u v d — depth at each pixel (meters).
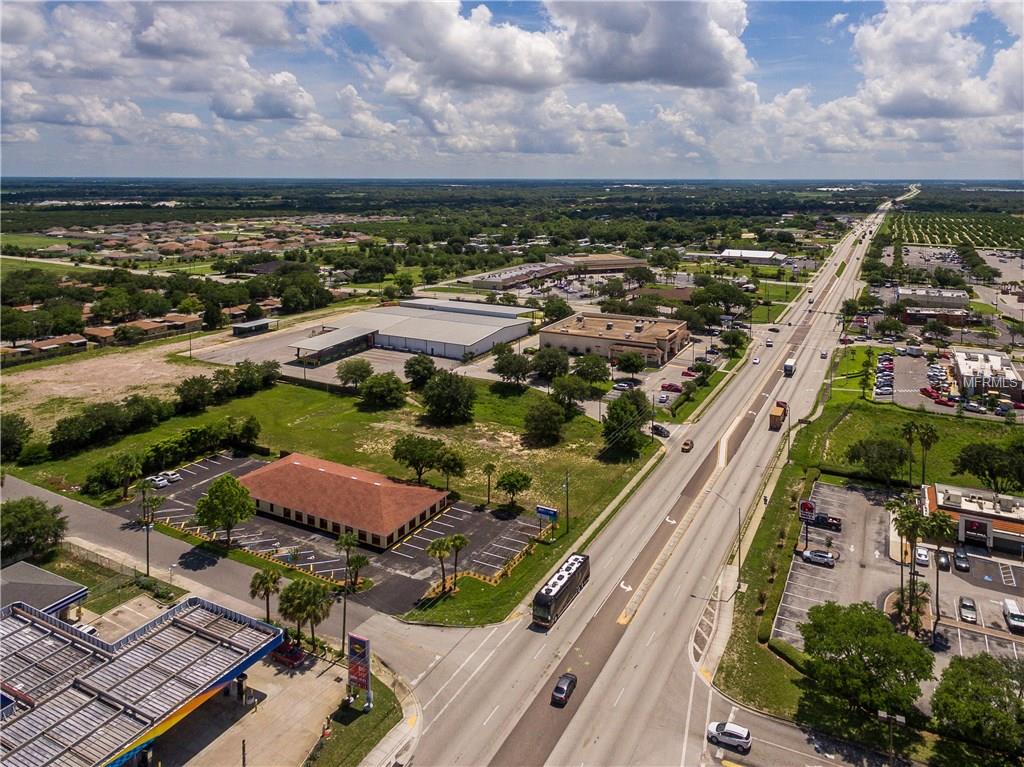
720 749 63.47
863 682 62.94
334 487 106.69
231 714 67.62
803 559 96.56
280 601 74.38
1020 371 174.62
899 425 145.12
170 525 104.81
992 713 58.66
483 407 158.50
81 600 83.94
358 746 63.31
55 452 130.88
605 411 154.88
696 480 121.62
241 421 140.12
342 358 198.38
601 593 88.25
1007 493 113.31
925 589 86.50
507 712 68.00
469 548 98.94
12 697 63.78
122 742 57.69
